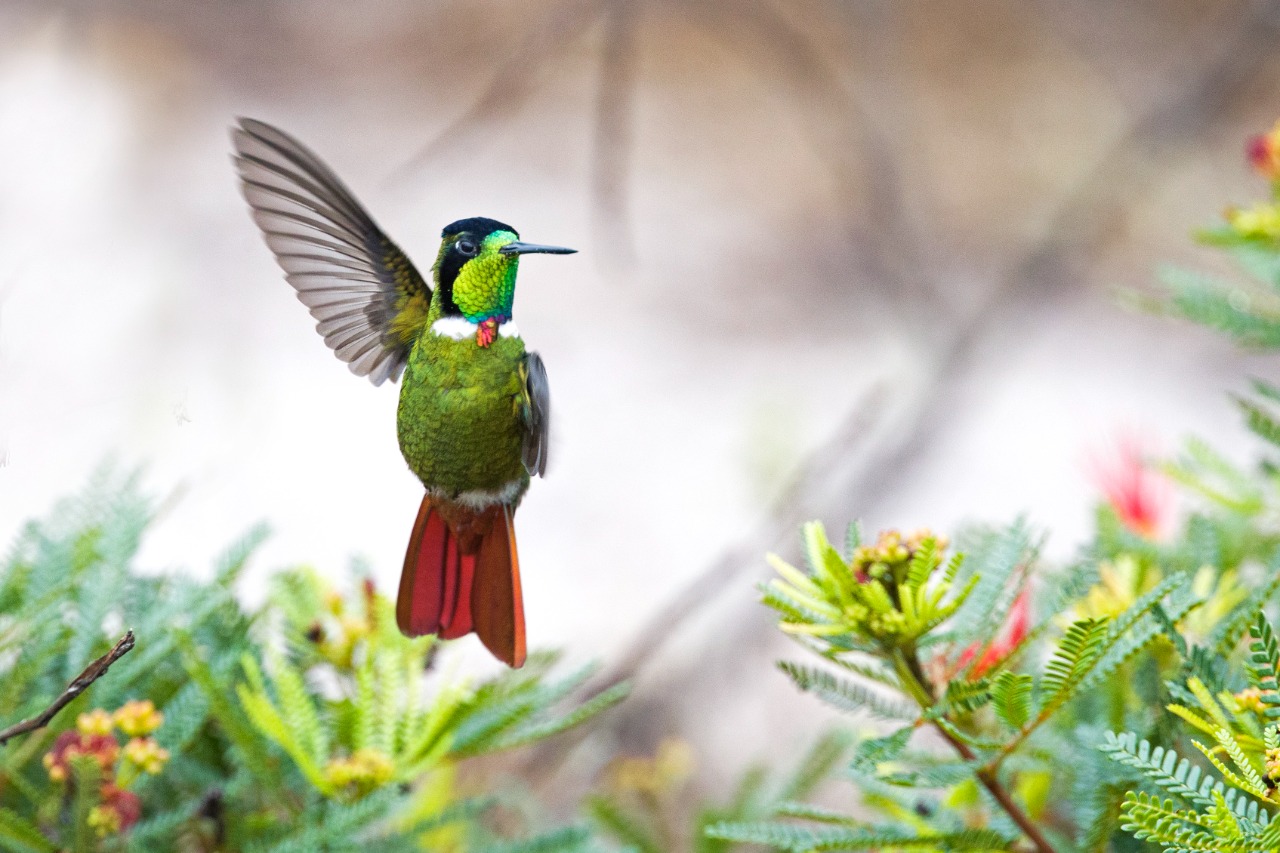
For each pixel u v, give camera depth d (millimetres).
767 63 19688
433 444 4363
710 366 14828
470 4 20094
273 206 4879
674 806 5520
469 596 3996
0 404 4836
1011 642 3414
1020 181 17703
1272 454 5109
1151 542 3801
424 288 4871
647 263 16562
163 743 3762
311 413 12922
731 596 10344
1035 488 11938
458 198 17297
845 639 3131
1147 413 13406
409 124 18188
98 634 3906
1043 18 19328
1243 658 3320
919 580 2994
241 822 3844
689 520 12297
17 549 4121
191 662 3580
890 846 3104
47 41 18141
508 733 3816
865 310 15375
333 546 11406
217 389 12789
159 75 18172
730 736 9203
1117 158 13953
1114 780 3119
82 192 15750
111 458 4332
